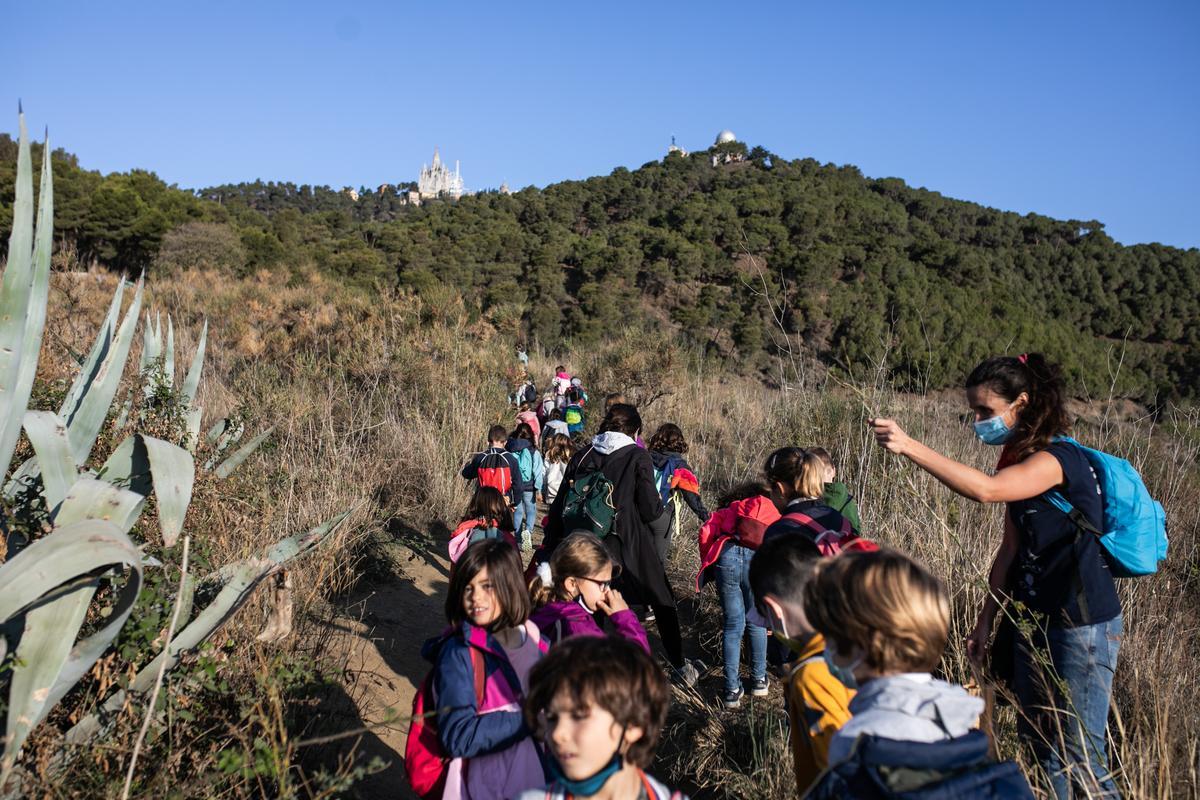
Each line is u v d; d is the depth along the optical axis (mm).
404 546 7230
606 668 1736
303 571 4965
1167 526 5020
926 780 1367
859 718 1501
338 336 12758
